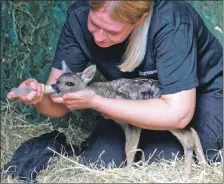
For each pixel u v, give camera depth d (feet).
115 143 9.52
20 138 10.92
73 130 11.16
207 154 9.57
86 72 9.26
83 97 8.50
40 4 11.43
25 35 11.53
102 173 8.92
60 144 9.75
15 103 11.59
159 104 8.64
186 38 8.69
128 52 8.85
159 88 9.16
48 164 9.30
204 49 9.34
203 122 9.57
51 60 11.44
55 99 8.82
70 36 9.35
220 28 11.53
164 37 8.63
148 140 9.62
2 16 11.50
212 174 9.01
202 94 9.66
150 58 8.93
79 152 9.89
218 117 9.57
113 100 8.61
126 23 8.04
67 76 9.14
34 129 11.24
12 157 9.55
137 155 9.62
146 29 8.61
